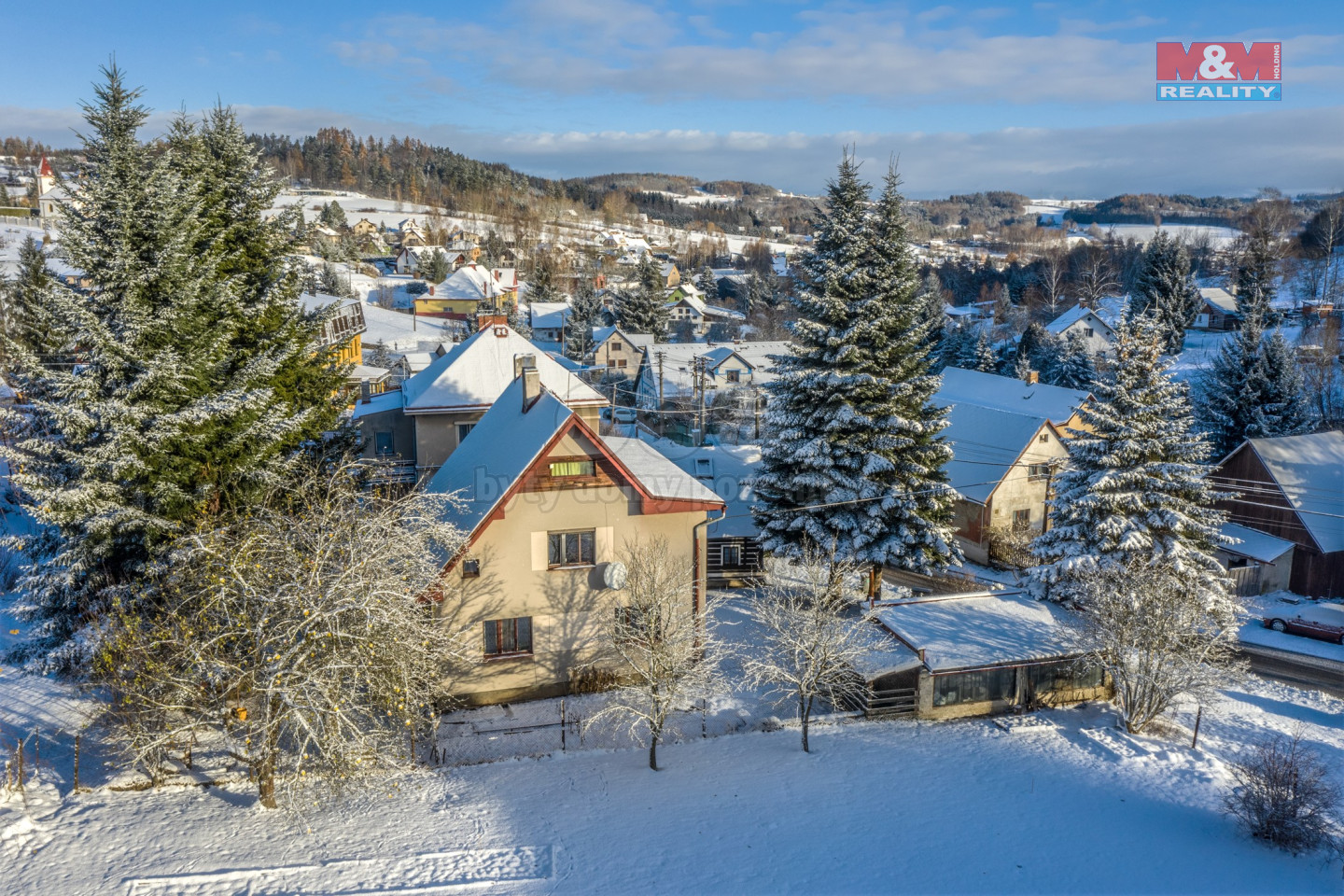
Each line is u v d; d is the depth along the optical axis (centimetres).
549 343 10781
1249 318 5522
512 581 2561
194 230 2522
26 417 2655
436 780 2145
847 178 3353
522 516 2538
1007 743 2550
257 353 2755
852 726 2627
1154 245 9294
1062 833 2014
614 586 2597
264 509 2086
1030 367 8050
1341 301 8619
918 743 2520
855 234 3341
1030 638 2839
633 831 1914
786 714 2678
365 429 3988
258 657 1755
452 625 2523
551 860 1769
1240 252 12188
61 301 2234
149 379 2244
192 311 2409
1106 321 9388
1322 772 2122
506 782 2145
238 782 2025
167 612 1930
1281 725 2803
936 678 2722
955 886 1736
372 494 2238
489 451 2973
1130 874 1834
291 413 2852
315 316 3034
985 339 8656
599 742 2417
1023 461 4506
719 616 3247
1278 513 4300
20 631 2822
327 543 1856
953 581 3959
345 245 15700
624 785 2156
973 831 1997
